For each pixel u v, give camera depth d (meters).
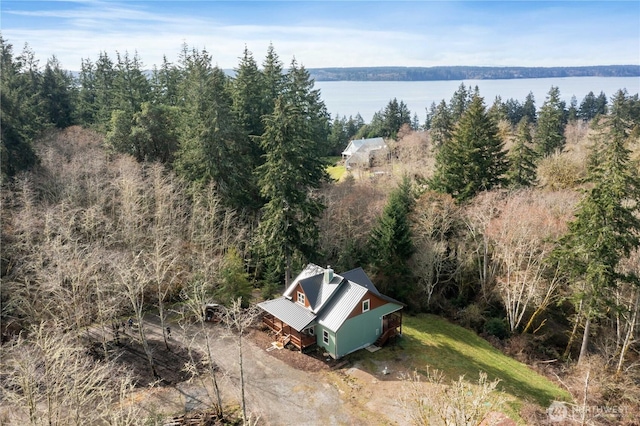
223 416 22.61
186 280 34.06
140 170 39.75
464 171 43.72
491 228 34.59
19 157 38.44
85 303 26.61
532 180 48.94
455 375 27.33
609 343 31.16
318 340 29.72
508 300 34.06
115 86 55.72
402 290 36.41
